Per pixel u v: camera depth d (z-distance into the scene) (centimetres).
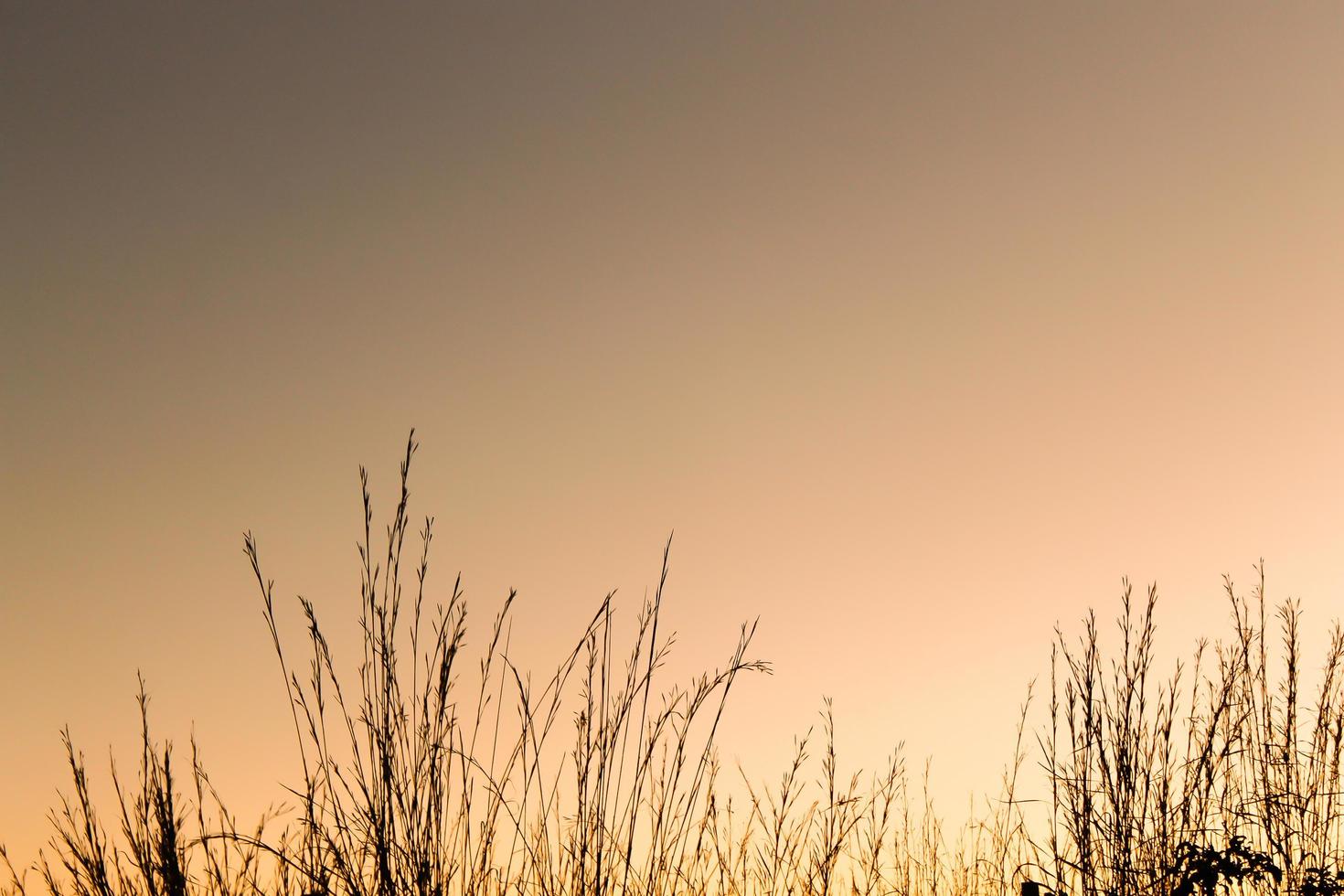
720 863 440
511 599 388
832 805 468
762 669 405
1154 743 464
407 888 347
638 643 399
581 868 373
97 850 350
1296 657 498
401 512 374
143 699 365
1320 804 474
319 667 367
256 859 356
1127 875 444
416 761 358
